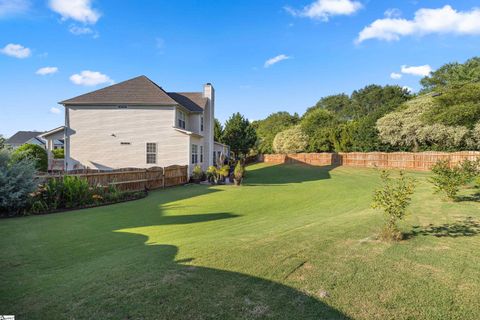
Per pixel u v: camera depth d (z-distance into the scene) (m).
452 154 20.00
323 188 14.77
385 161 25.33
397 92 52.66
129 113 18.45
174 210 9.18
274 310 2.71
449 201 8.82
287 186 15.95
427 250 4.31
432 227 5.73
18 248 5.21
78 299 3.00
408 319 2.57
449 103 20.70
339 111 66.81
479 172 11.66
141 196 12.11
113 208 9.54
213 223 7.29
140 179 13.88
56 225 7.13
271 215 8.34
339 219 6.94
